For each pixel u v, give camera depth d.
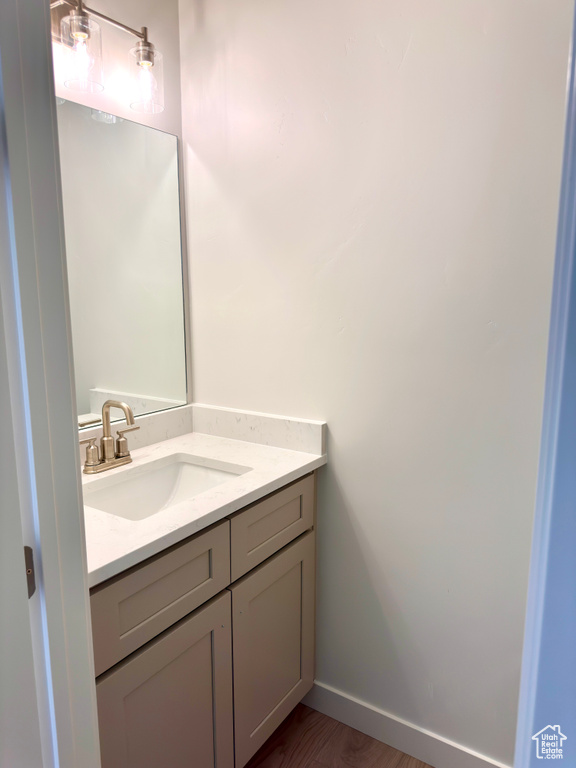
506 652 1.40
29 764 0.66
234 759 1.38
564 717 0.47
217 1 1.62
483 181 1.27
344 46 1.41
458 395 1.38
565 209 0.42
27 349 0.62
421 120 1.33
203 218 1.77
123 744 1.04
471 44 1.24
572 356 0.42
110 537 1.06
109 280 1.58
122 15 1.53
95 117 1.50
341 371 1.56
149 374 1.74
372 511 1.57
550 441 0.44
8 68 0.58
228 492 1.30
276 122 1.56
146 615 1.08
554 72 1.15
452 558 1.45
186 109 1.75
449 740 1.51
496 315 1.30
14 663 0.62
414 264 1.39
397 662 1.58
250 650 1.41
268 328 1.68
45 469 0.65
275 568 1.47
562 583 0.45
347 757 1.57
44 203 0.64
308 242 1.55
